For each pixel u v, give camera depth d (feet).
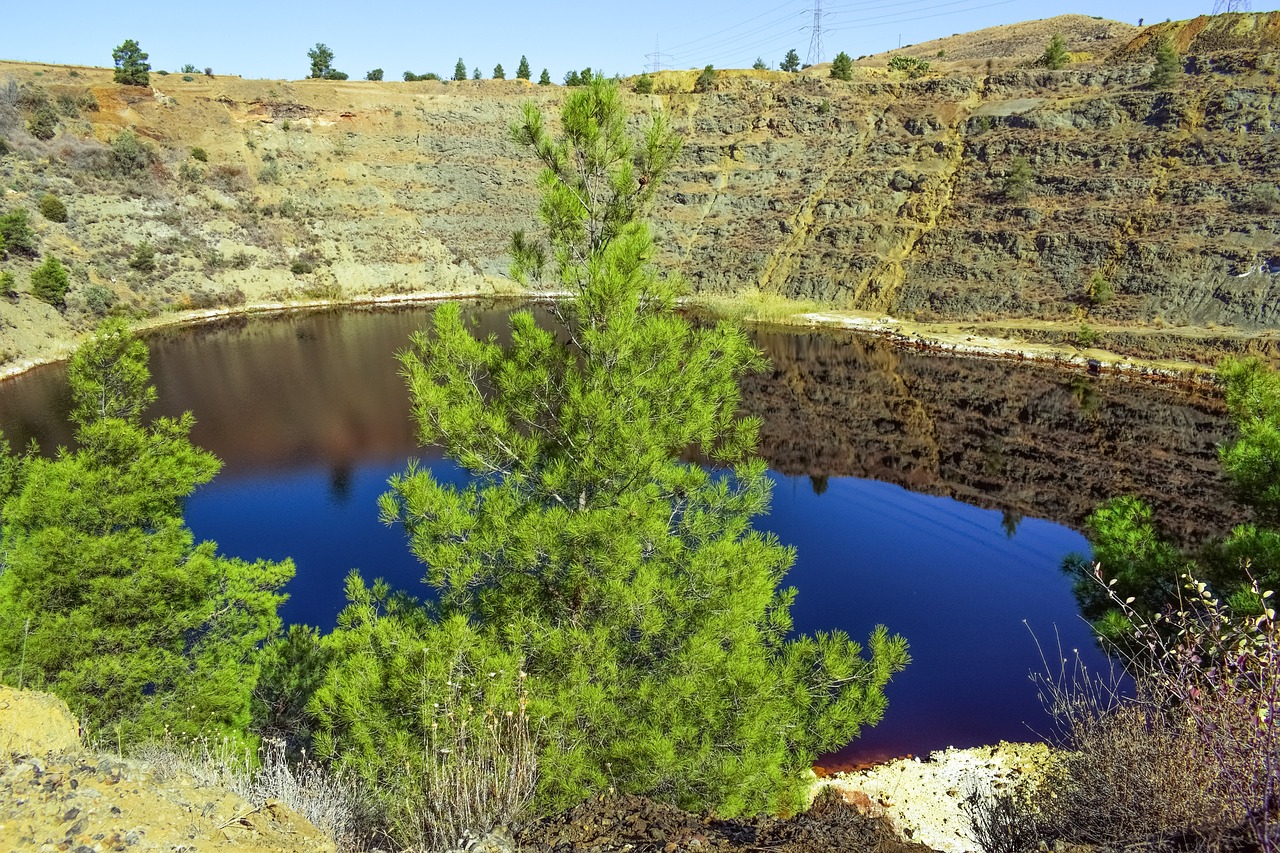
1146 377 132.16
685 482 27.94
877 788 39.52
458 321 28.48
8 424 106.01
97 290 172.35
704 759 22.95
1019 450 99.35
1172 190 175.01
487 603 25.72
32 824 11.02
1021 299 176.55
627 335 25.85
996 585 63.98
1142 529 33.50
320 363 146.72
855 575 65.92
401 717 22.26
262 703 38.40
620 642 25.30
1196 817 11.84
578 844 13.64
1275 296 141.90
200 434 101.50
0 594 34.65
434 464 89.15
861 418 114.32
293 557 64.69
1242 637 12.64
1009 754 42.34
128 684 33.71
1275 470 32.73
